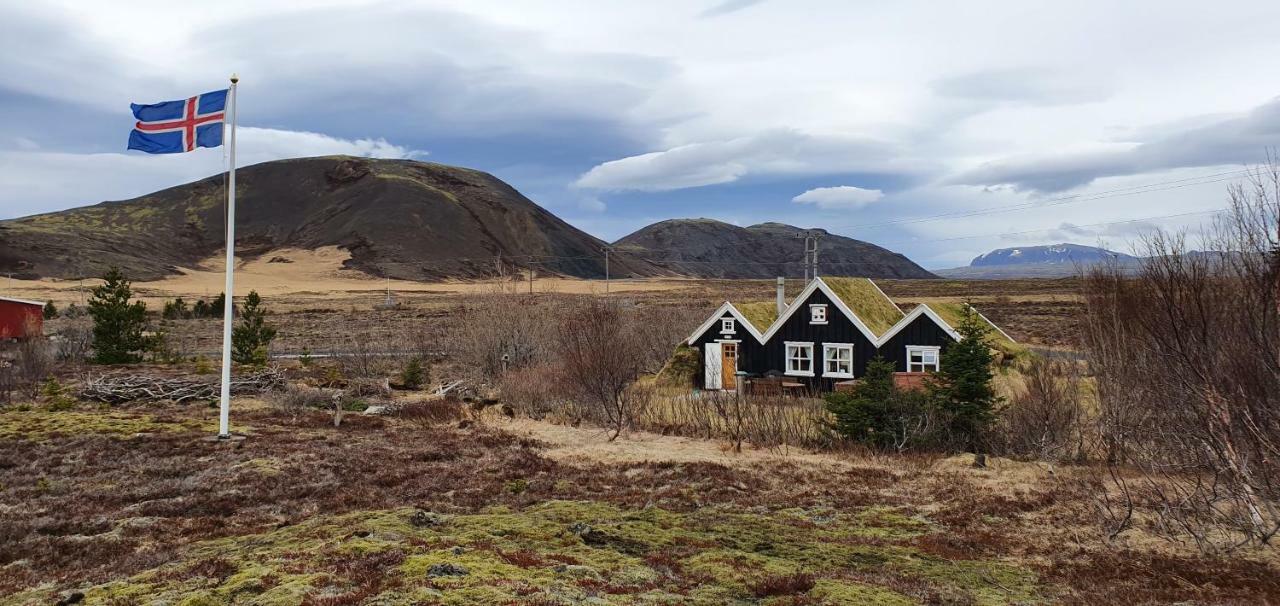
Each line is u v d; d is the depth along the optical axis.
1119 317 19.34
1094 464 19.41
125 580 9.78
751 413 25.58
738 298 117.75
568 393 30.45
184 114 22.53
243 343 48.97
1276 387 11.32
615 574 9.70
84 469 18.66
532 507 14.91
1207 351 11.86
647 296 125.06
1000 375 31.20
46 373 38.81
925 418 22.61
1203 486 14.77
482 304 48.72
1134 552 12.38
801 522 14.19
